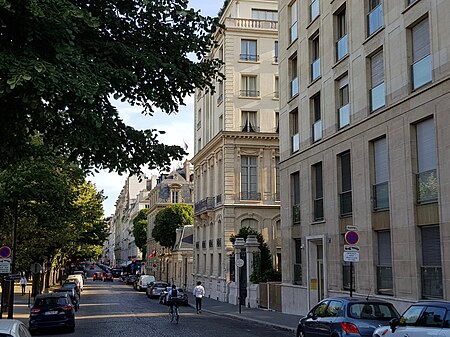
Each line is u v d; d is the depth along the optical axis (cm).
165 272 8006
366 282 2130
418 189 1845
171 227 7706
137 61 1167
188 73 1266
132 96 1256
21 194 2386
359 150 2220
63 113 1051
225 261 4481
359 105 2238
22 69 884
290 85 3064
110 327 2377
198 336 1984
